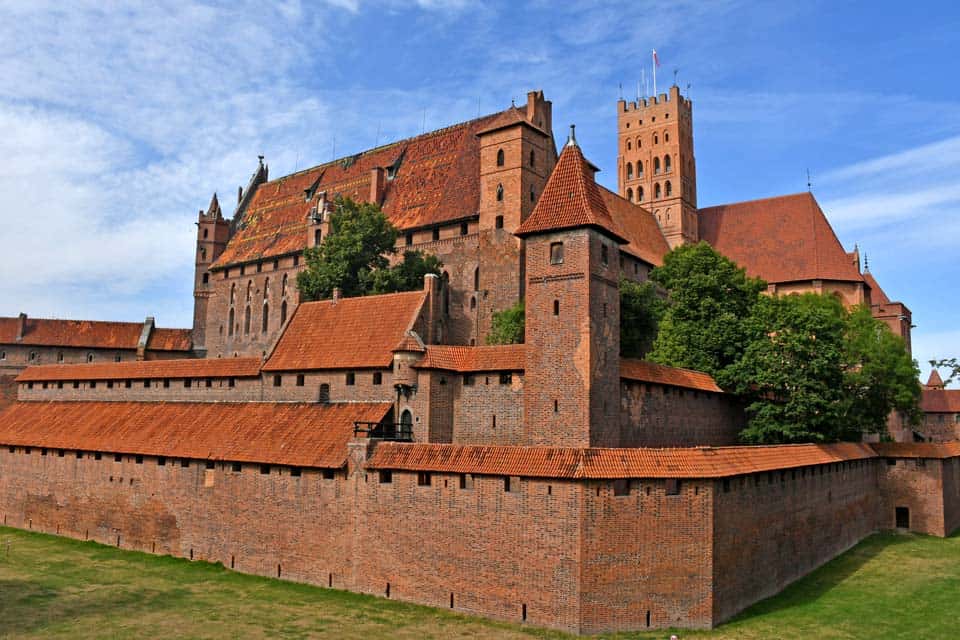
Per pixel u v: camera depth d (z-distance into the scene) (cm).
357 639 4309
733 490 4841
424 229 8981
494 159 8331
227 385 7256
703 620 4484
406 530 5059
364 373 6331
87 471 7194
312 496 5562
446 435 5931
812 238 10731
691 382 6538
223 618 4706
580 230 5366
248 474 5962
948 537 7588
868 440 9219
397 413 5969
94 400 8206
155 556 6406
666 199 12325
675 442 6319
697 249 7681
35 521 7631
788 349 6844
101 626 4572
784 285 10600
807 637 4366
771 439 6850
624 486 4506
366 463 5275
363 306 6975
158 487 6575
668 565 4481
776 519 5422
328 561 5419
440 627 4497
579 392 5222
